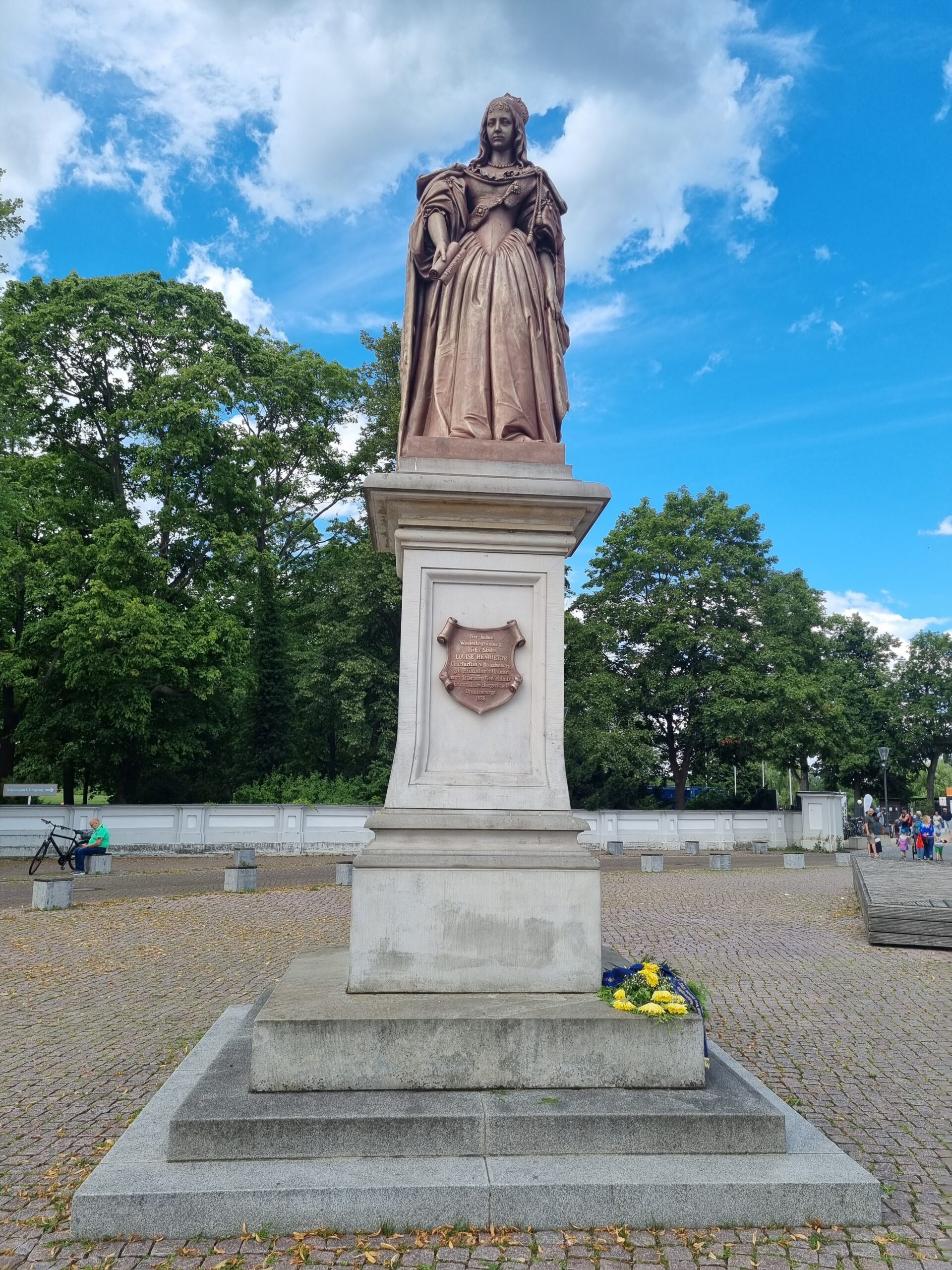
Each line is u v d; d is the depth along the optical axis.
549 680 5.39
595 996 4.73
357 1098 4.15
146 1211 3.62
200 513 28.84
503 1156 3.94
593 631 36.81
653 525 38.19
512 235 6.32
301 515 35.19
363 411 34.97
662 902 16.34
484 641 5.41
